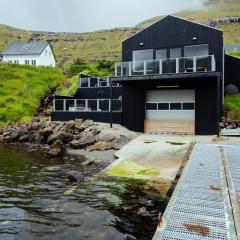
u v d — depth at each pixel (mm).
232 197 8852
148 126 24797
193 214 7691
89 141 20656
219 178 10609
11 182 12773
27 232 8188
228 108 23922
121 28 144250
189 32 23938
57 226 8445
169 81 22906
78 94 30875
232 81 27094
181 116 23891
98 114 25688
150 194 10609
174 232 6785
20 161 17078
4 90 36344
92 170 14656
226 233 6707
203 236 6598
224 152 14797
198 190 9414
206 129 22766
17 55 68875
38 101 35469
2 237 7945
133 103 25078
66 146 21094
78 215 9070
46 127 24656
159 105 24594
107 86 29578
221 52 23000
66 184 12352
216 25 147375
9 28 170000
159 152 16656
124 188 11258
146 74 22484
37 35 149375
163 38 24781
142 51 25531
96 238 7770
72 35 144125
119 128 23906
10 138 24297
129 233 7973
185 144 18266
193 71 21266
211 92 22734
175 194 9086
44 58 69188
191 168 11883
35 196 10930
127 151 17359
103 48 121562
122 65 23328
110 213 9117
